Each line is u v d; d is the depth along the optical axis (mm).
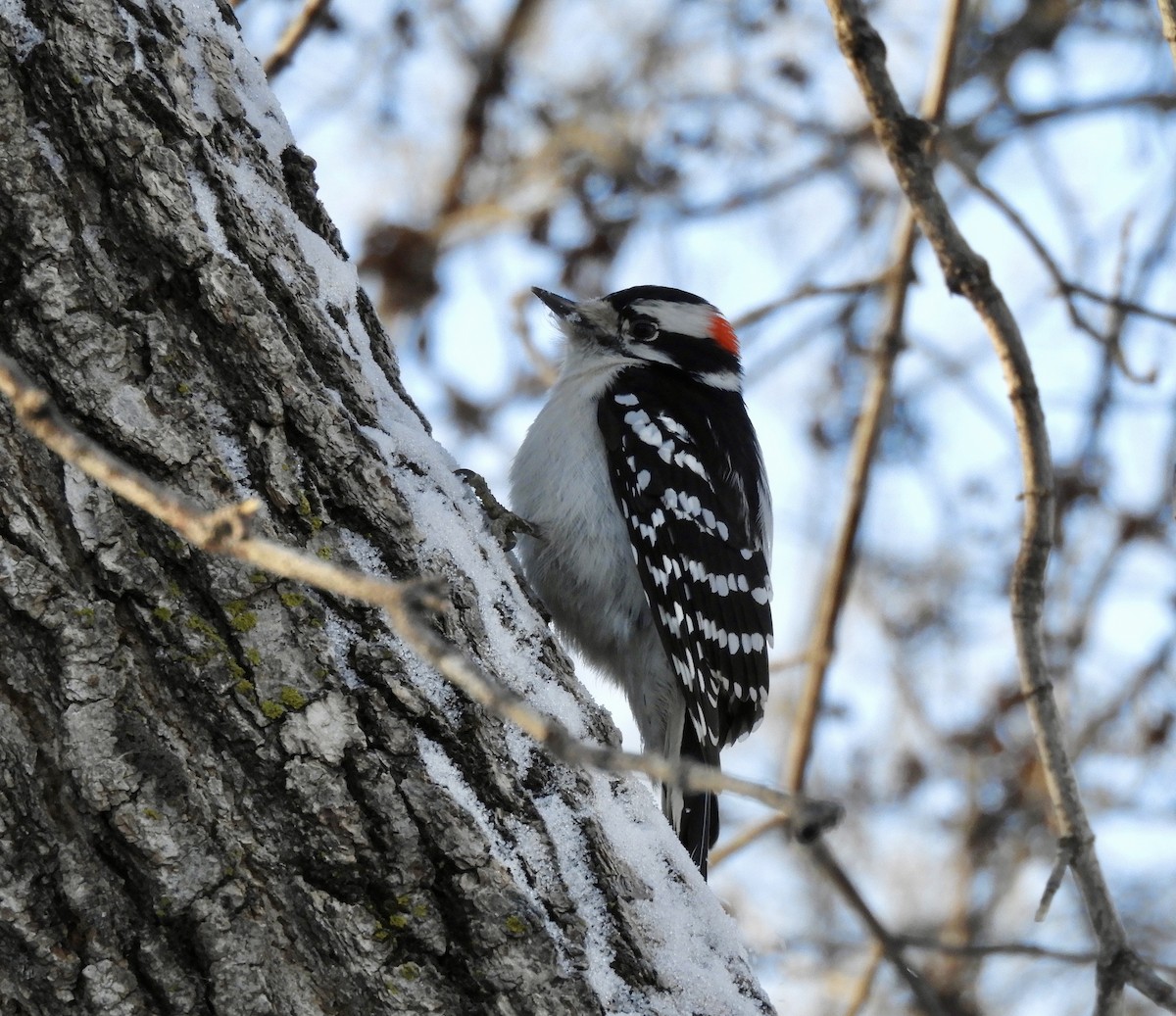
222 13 6539
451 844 5082
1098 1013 7340
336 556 5453
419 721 5305
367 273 15234
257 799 4969
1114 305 10117
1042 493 8320
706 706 9797
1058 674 15234
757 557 10336
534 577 9922
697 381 10898
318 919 4902
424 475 6238
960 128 15438
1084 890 7477
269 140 6367
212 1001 4758
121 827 4793
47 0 5551
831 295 12422
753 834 12227
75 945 4730
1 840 4738
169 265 5453
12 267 5277
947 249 8609
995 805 16734
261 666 5059
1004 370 8523
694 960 5734
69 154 5457
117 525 5043
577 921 5332
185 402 5340
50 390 5188
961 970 16734
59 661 4883
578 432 10016
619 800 6035
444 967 5008
